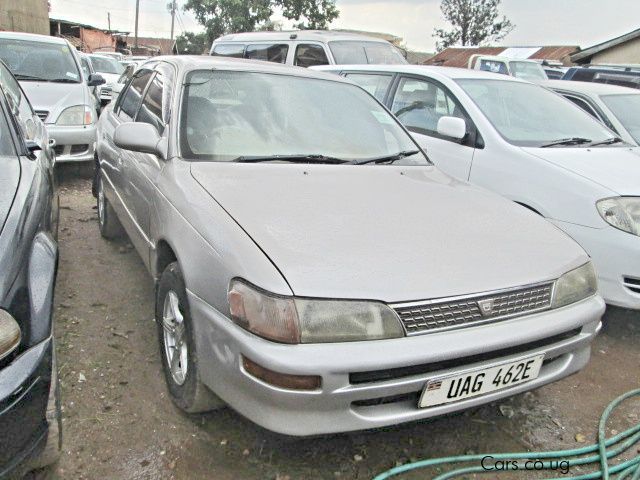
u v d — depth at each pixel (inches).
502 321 85.7
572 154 162.1
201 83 127.2
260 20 906.1
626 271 136.0
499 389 87.8
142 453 91.8
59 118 243.0
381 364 75.7
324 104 137.3
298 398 75.1
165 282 102.7
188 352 91.9
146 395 106.2
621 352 139.4
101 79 306.5
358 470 92.2
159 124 125.3
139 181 125.8
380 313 77.5
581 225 142.7
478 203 113.6
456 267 86.0
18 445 70.0
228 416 102.2
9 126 113.0
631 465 96.6
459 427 105.4
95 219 207.6
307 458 93.9
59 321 129.8
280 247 82.7
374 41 364.5
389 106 211.6
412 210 103.5
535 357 89.4
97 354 117.9
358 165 124.2
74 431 94.9
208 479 87.8
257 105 128.0
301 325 75.0
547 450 100.9
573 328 93.0
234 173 108.6
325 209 97.8
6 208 83.3
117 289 149.5
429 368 80.5
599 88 249.0
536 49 1039.0
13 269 73.9
